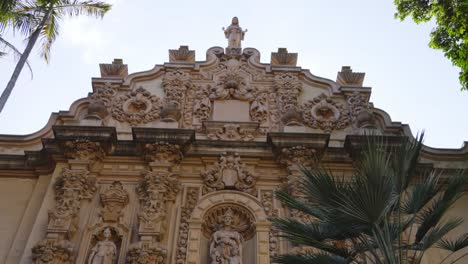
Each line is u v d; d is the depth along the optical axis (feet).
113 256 43.75
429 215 31.68
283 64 66.03
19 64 46.19
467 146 55.88
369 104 60.64
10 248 46.47
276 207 48.70
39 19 49.83
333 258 31.65
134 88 61.57
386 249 28.53
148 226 44.70
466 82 48.37
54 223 44.14
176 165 51.52
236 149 53.47
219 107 59.98
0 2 46.21
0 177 53.01
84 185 48.21
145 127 53.11
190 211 48.24
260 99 60.70
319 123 58.08
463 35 49.14
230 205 48.93
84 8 52.39
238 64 65.67
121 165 52.26
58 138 51.26
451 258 45.98
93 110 55.72
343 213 29.71
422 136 34.55
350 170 52.16
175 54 66.08
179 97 59.82
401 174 33.12
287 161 51.49
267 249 45.01
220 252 43.96
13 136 56.54
